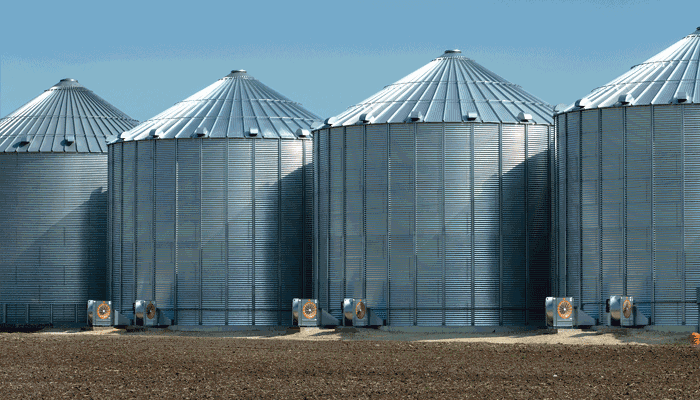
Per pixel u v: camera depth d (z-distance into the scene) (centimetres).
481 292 6662
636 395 3966
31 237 8306
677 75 6366
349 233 6862
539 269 6800
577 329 6219
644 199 6097
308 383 4325
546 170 6900
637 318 6041
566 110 6469
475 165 6731
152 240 7531
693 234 6000
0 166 8369
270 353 5353
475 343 5841
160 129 7588
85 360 5091
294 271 7525
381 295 6731
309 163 7625
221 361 5012
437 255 6675
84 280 8294
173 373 4628
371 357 5141
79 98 9019
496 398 3953
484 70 7581
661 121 6081
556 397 3953
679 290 5994
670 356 5000
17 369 4788
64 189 8338
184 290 7438
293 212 7550
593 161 6288
